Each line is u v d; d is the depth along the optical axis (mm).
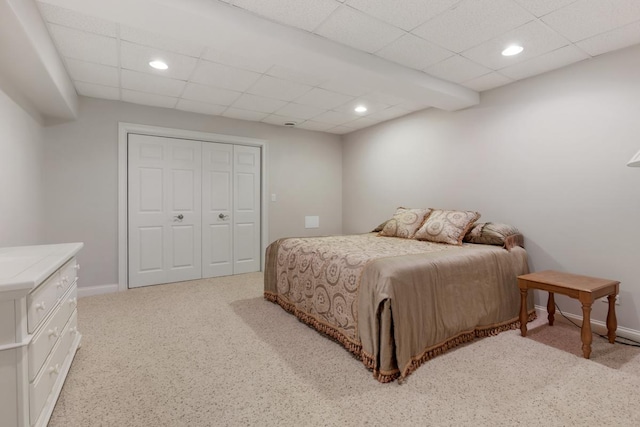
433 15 2041
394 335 1845
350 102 3758
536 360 2074
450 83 3115
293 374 1915
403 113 4215
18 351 1193
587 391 1729
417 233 3242
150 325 2678
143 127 3818
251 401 1651
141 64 2725
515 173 3084
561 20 2082
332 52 2361
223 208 4473
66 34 2234
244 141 4547
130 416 1531
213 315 2922
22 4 1697
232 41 2115
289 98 3611
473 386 1781
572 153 2688
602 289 2168
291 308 2914
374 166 4820
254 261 4758
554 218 2811
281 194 4910
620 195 2432
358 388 1771
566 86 2729
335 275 2342
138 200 3867
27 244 2760
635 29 2168
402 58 2637
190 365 2020
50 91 2604
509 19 2078
